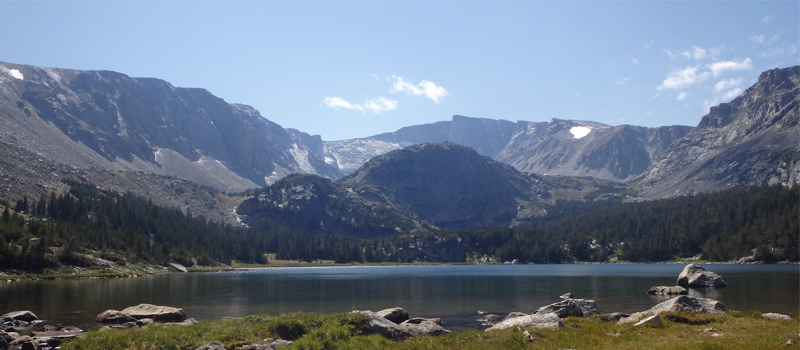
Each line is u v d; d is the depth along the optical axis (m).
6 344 37.41
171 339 34.00
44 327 46.25
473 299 82.50
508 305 73.69
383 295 90.38
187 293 90.56
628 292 90.50
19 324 49.94
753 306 63.47
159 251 193.00
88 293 85.75
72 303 69.75
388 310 47.50
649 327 37.00
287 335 36.75
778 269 178.25
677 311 42.19
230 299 80.94
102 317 51.84
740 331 34.16
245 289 102.69
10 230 136.25
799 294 79.38
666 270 198.25
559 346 30.88
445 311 66.44
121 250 175.88
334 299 82.19
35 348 35.62
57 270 133.00
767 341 29.45
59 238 153.38
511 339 33.00
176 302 75.56
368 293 94.88
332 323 36.72
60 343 38.12
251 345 33.41
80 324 50.38
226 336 35.47
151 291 93.00
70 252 143.38
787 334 31.50
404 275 178.62
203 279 140.75
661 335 33.50
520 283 123.00
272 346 32.84
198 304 72.88
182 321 51.81
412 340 33.75
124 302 71.44
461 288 107.62
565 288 104.06
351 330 35.75
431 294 92.50
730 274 143.75
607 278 141.50
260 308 68.12
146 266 173.62
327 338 32.31
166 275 162.38
